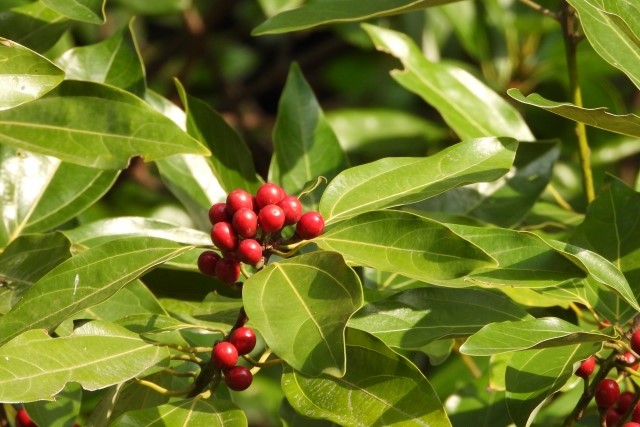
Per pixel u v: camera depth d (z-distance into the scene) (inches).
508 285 55.1
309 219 54.6
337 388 54.7
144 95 62.9
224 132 62.1
